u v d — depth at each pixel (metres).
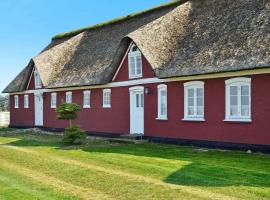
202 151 21.53
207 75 22.52
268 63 18.88
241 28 22.16
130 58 28.83
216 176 14.62
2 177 16.06
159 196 12.33
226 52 21.55
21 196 12.84
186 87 24.30
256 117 20.48
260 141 20.33
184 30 26.61
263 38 20.19
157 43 26.31
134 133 28.67
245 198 11.74
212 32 23.95
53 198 12.56
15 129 43.94
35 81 42.31
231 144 21.75
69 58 38.78
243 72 20.75
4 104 84.44
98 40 36.34
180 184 13.66
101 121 32.16
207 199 11.75
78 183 14.67
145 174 15.56
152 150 22.48
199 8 27.55
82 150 23.48
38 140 30.53
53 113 39.31
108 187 13.79
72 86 33.56
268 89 19.89
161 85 26.08
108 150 23.12
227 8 24.91
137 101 28.53
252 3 23.30
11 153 22.94
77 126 27.62
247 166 16.47
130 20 34.69
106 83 30.69
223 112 22.17
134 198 12.32
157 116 26.47
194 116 23.95
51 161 19.53
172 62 24.58
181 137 24.72
